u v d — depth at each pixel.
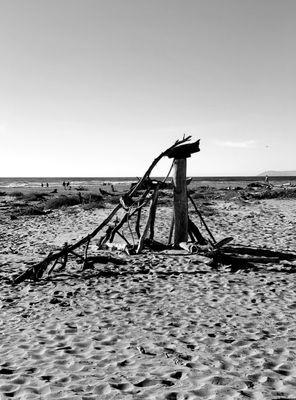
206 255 11.70
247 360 5.56
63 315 7.81
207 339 6.39
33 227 21.61
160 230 18.55
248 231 18.28
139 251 12.62
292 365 5.36
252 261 11.74
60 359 5.74
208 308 7.97
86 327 7.11
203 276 10.34
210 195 40.97
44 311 8.11
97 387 4.81
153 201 13.00
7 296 9.28
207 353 5.85
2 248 15.57
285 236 16.69
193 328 6.92
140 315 7.68
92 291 9.41
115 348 6.14
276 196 36.16
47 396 4.61
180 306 8.15
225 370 5.25
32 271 10.72
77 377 5.12
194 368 5.34
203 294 8.89
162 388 4.77
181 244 12.93
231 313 7.63
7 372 5.33
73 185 93.38
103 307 8.23
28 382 5.01
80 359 5.73
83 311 7.99
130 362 5.59
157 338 6.50
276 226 19.70
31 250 14.96
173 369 5.31
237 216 23.89
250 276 10.25
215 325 7.03
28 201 40.47
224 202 33.03
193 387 4.77
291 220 21.83
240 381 4.87
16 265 12.31
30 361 5.69
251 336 6.46
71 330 6.97
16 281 10.41
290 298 8.43
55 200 33.69
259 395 4.51
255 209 27.42
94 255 13.21
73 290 9.57
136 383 4.92
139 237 14.00
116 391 4.68
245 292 8.93
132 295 8.99
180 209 13.12
